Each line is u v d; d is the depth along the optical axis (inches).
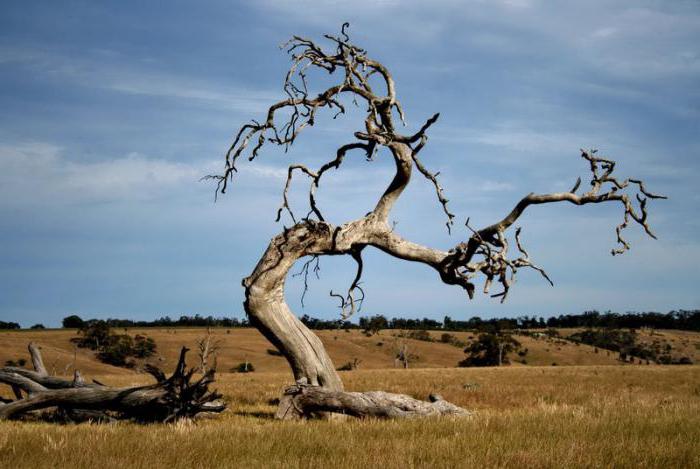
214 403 912.3
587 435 433.4
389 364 5216.5
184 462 347.6
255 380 1683.1
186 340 5378.9
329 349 5521.7
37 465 342.3
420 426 496.4
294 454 377.4
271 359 4948.3
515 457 357.1
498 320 7357.3
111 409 687.1
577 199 832.9
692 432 455.5
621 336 6545.3
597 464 342.3
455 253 821.2
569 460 349.4
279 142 821.2
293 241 817.5
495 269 818.8
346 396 700.7
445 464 341.1
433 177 815.7
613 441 410.3
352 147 826.8
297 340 813.9
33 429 504.4
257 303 808.9
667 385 1502.2
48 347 4687.5
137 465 339.3
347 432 467.2
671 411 617.0
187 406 667.4
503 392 1198.9
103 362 4611.2
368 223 841.5
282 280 821.2
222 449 382.6
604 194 839.7
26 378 778.8
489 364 4702.3
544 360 5664.4
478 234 797.2
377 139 802.2
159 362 4741.6
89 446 388.5
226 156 833.5
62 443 396.2
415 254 841.5
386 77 834.2
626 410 621.9
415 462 350.3
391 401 694.5
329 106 824.9
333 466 335.3
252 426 530.0
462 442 398.0
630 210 841.5
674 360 6102.4
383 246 842.8
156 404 665.6
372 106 815.1
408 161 823.1
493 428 477.4
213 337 5492.1
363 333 6254.9
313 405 714.2
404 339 6013.8
